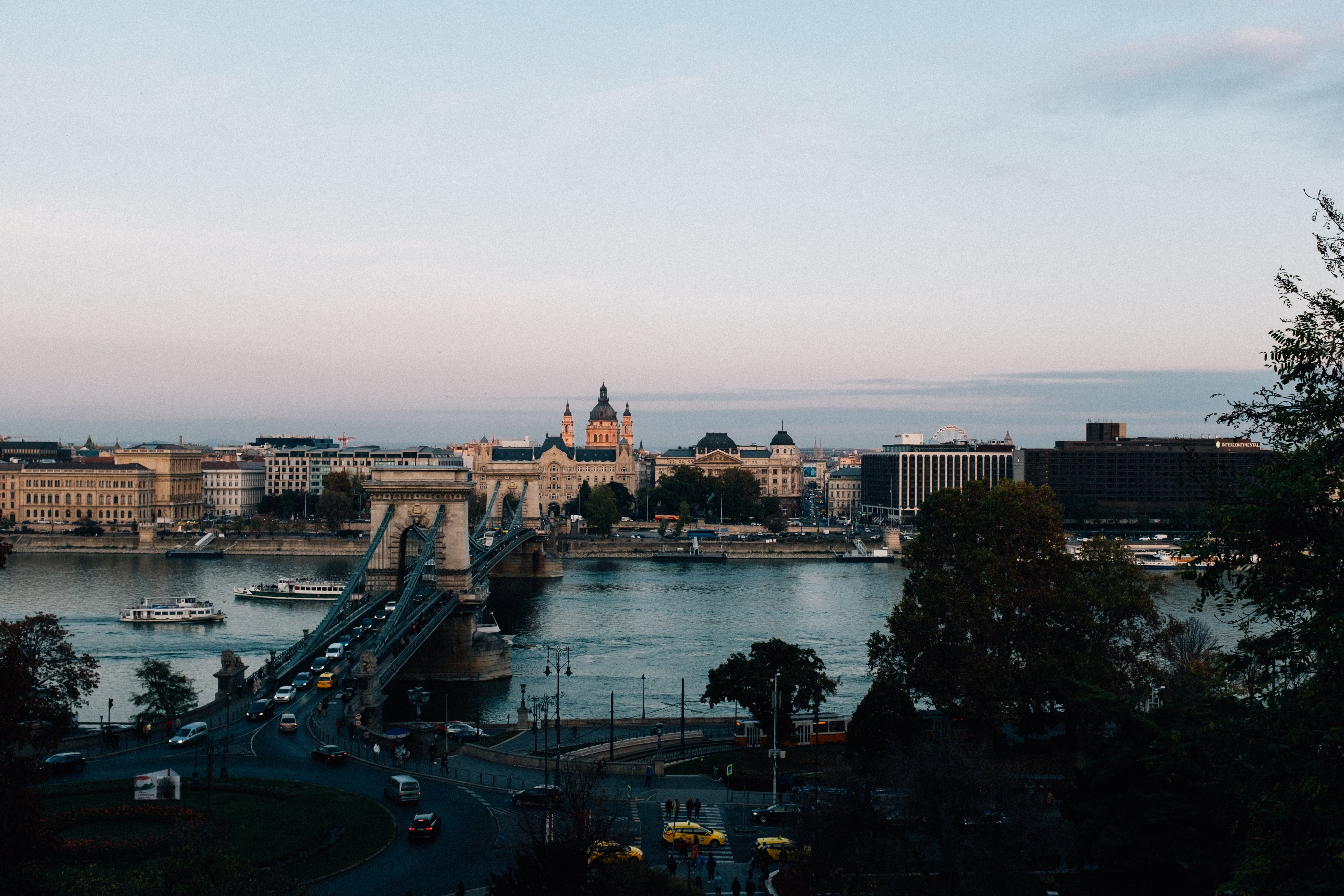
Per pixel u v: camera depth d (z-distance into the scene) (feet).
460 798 380.58
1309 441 189.78
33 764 250.78
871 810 302.45
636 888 254.88
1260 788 191.62
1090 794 306.96
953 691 458.50
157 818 338.13
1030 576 475.31
